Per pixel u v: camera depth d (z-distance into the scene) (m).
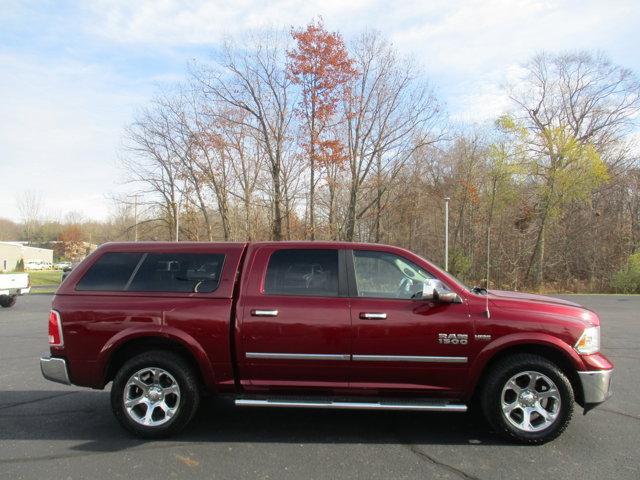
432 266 4.92
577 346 4.60
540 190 36.81
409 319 4.66
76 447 4.54
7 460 4.23
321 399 4.73
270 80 32.56
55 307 4.92
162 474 3.95
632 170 39.53
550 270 39.28
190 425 5.16
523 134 37.81
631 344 10.12
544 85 40.56
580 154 35.69
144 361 4.75
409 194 38.97
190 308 4.80
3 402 6.00
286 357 4.70
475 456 4.33
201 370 4.78
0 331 12.09
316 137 32.84
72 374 4.84
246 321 4.73
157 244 5.16
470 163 40.53
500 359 4.71
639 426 5.11
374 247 5.02
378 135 32.75
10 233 128.38
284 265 4.96
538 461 4.21
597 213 38.59
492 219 40.31
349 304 4.74
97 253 5.14
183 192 39.78
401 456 4.33
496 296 4.95
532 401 4.63
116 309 4.84
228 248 5.09
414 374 4.68
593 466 4.10
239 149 35.59
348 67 31.78
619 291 32.31
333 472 3.99
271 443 4.65
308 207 36.19
